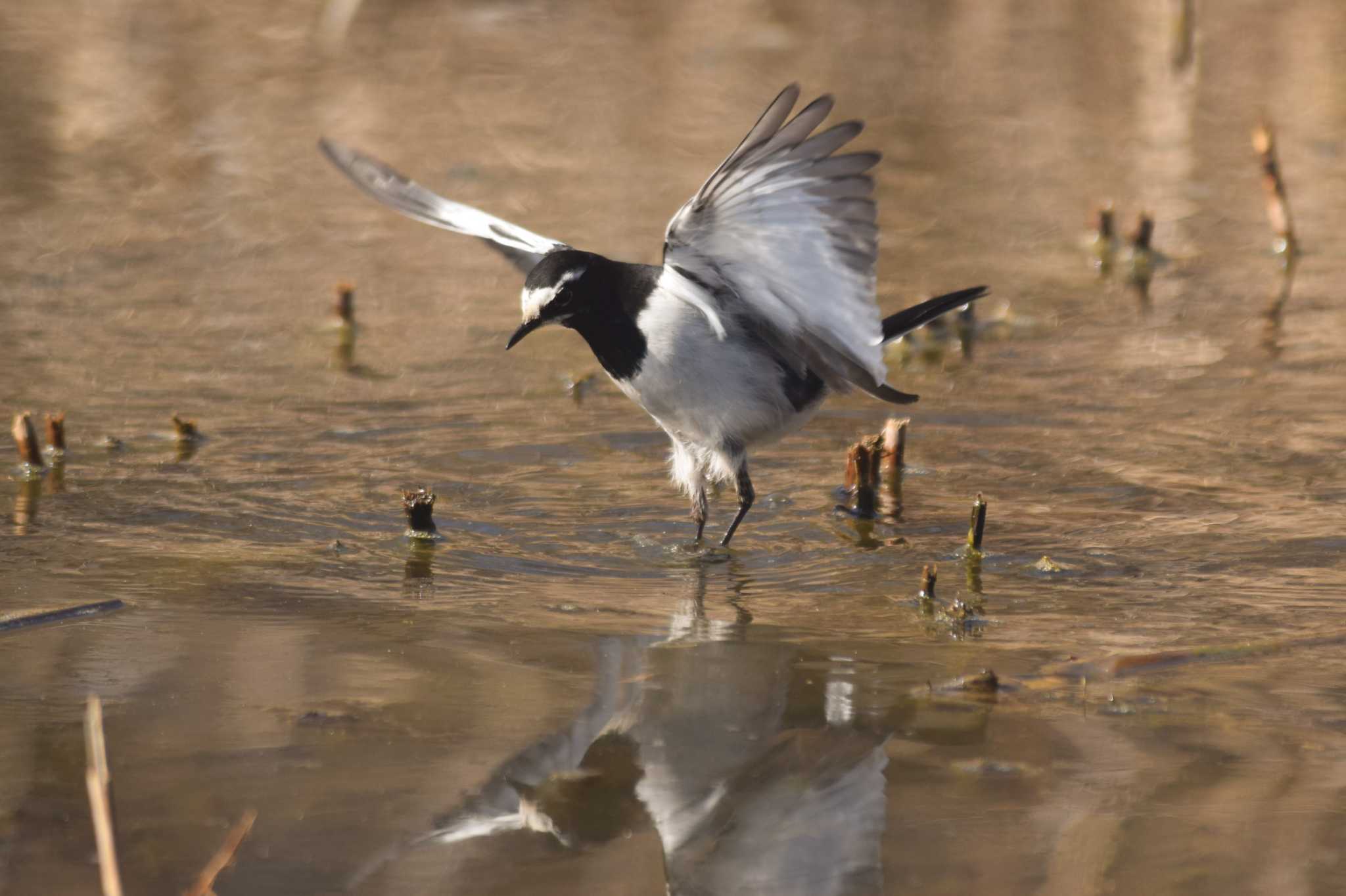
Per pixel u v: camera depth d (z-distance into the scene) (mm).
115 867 5375
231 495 11648
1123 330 16250
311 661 8516
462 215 11586
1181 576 10055
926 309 11008
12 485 11703
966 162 22562
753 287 9672
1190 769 7242
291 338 15758
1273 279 17969
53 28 29109
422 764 7270
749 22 30750
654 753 7457
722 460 10938
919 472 12430
